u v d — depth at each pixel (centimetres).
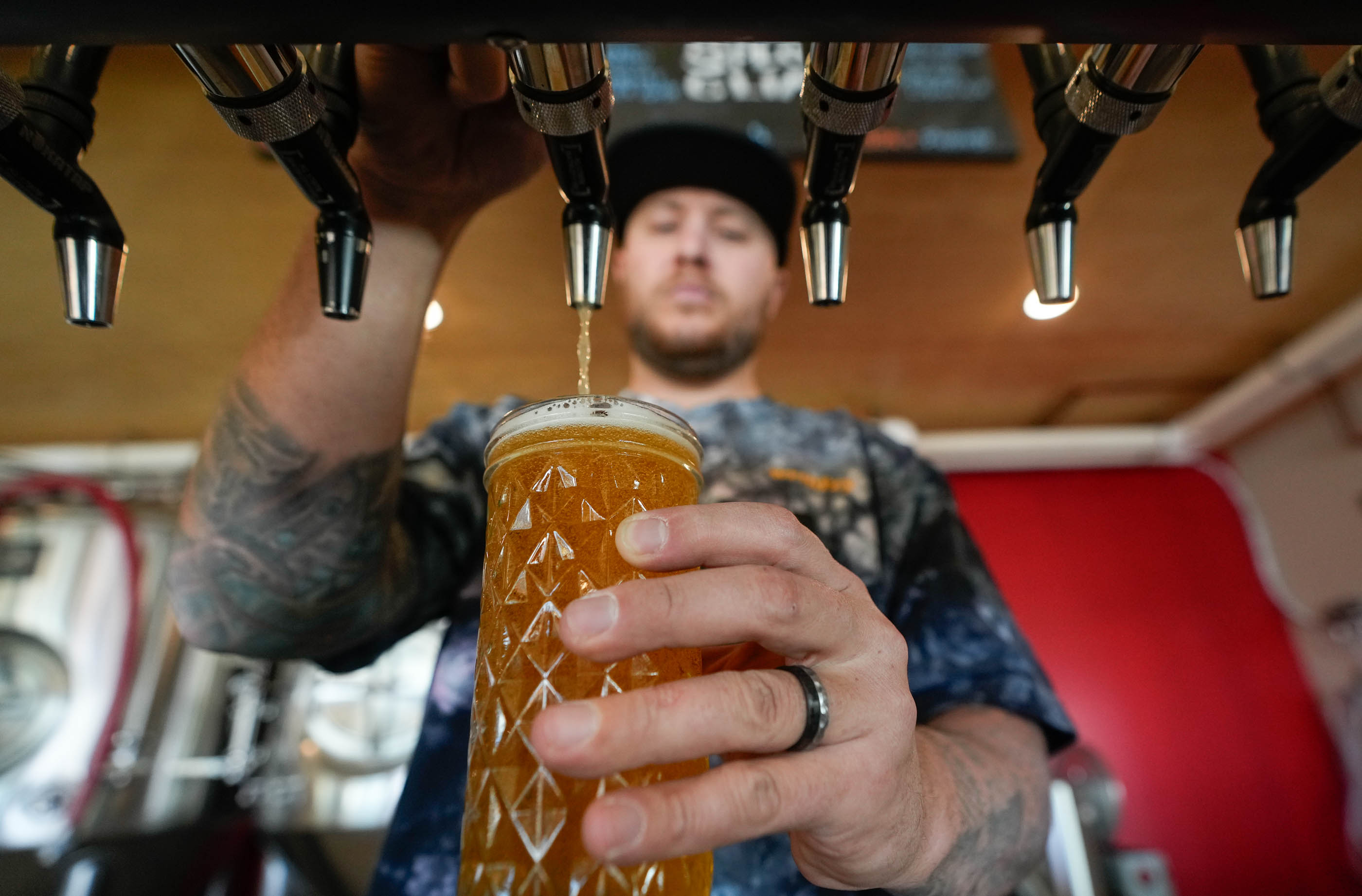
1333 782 415
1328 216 289
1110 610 454
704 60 209
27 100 52
